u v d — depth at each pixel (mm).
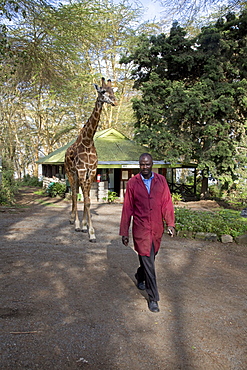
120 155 16297
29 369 2607
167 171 19906
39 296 4031
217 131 14953
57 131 33250
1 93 17125
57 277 4727
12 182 14555
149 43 16516
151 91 16125
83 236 7371
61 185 17203
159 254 6188
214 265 5613
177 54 15984
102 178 16141
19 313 3551
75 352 2863
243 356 2898
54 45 11531
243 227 7828
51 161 18172
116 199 16078
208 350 2975
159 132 15938
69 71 12797
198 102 13789
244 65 14812
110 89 6711
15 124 31734
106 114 30094
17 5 9477
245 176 15953
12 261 5379
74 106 27469
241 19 14438
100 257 5789
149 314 3656
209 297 4211
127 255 5969
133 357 2826
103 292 4238
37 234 7418
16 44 11047
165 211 3811
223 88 14367
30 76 12523
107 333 3207
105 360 2768
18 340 3012
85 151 7117
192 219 8320
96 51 24250
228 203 16016
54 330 3221
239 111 15422
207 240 7336
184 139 15461
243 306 3965
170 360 2803
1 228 7953
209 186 20031
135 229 3742
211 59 14742
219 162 15266
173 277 4941
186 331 3307
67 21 11266
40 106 28828
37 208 12289
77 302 3898
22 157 37562
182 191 19000
